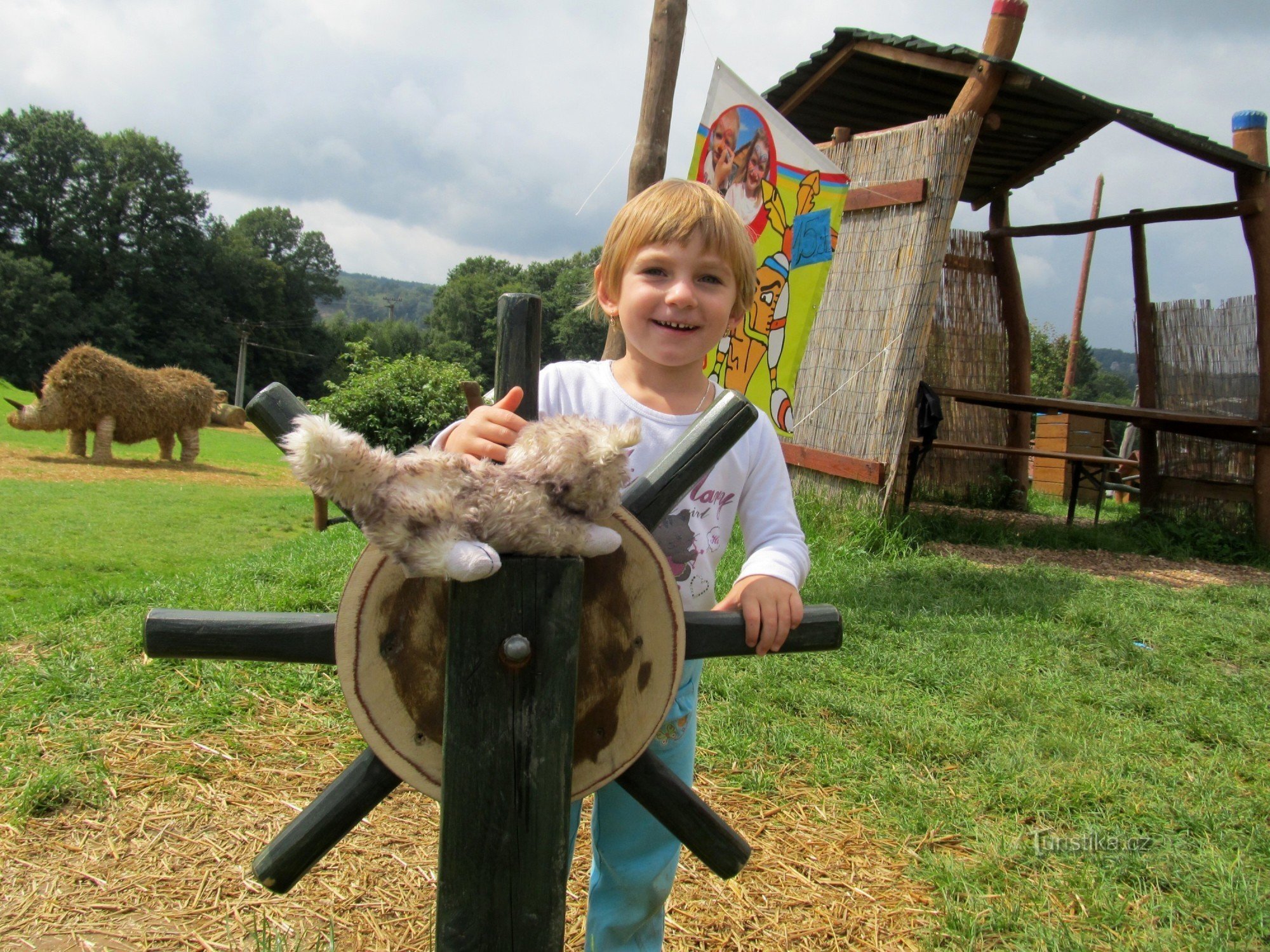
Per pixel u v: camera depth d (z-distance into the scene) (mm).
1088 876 2387
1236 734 3396
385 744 985
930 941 2094
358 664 979
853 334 7160
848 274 7266
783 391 5363
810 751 3023
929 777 2918
